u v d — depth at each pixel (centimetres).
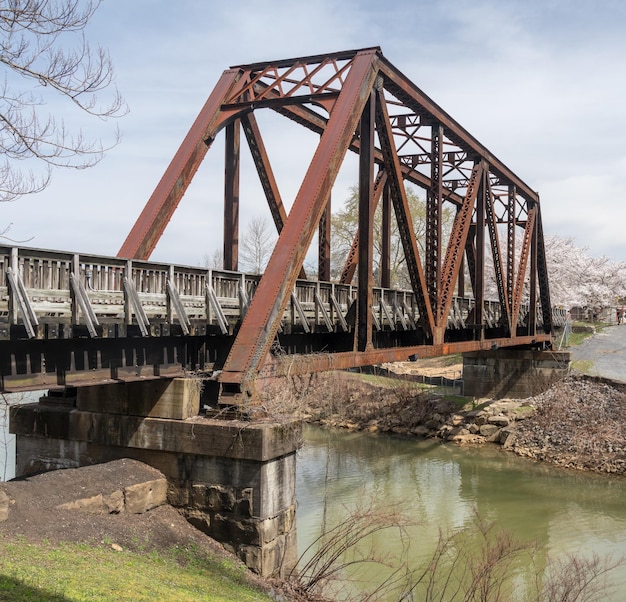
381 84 1703
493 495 2377
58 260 1053
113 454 1411
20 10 875
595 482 2578
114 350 1234
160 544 1203
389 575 1609
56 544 1029
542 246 3975
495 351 3947
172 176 1603
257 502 1254
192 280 1340
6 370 1039
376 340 2078
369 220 1622
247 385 1333
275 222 1889
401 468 2762
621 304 7562
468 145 2327
